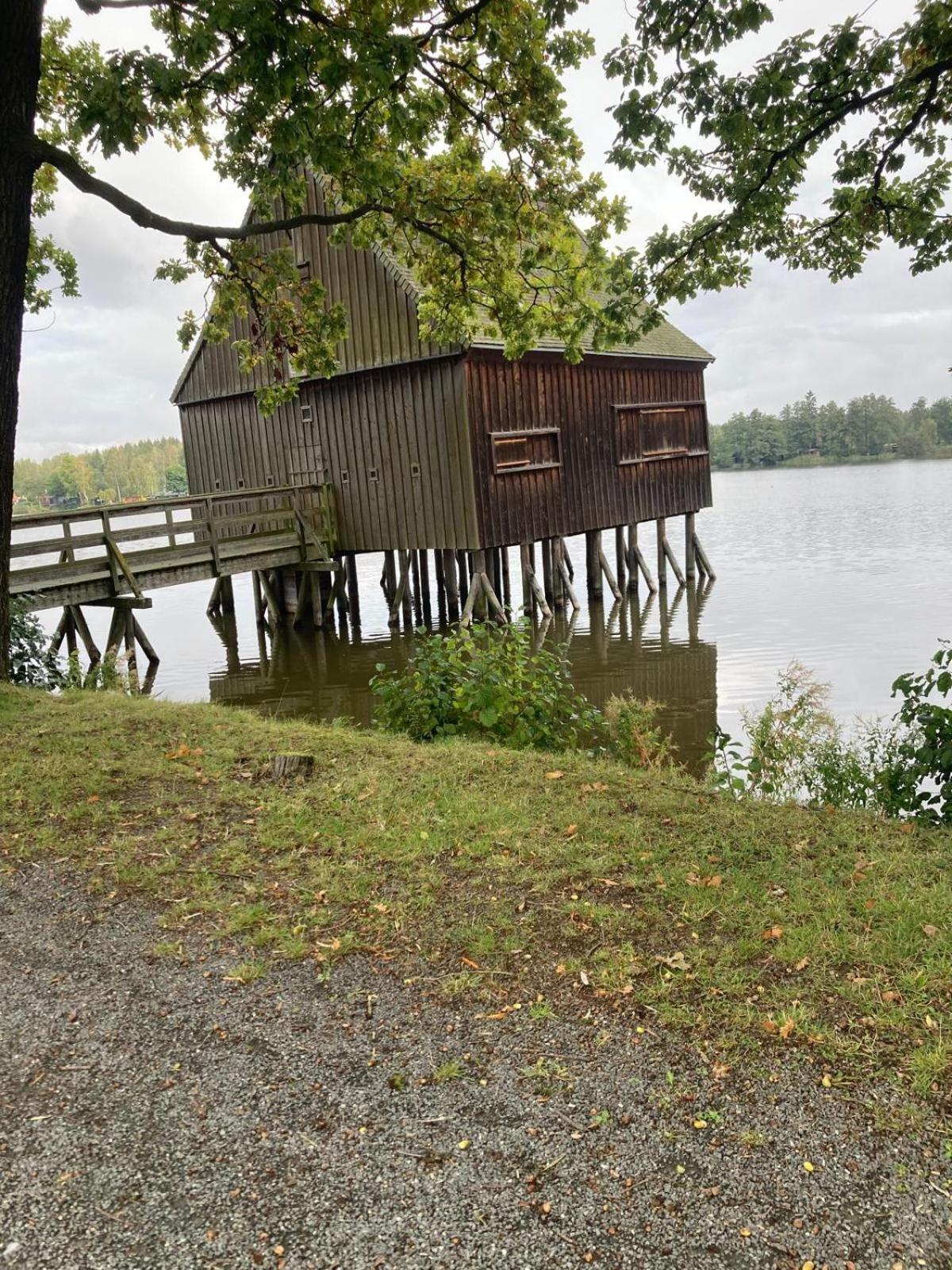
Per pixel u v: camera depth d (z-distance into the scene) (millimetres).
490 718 7617
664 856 4633
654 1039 3158
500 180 10703
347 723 12141
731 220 9844
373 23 7477
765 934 3771
